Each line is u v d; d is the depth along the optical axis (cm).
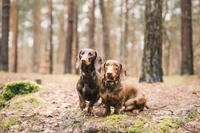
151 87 265
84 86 170
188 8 460
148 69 297
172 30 746
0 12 744
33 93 229
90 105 172
